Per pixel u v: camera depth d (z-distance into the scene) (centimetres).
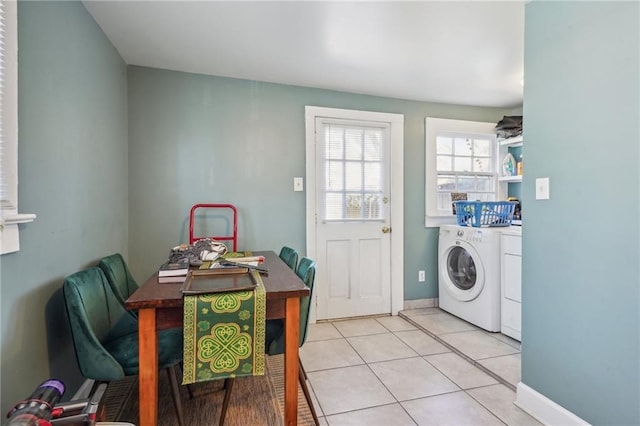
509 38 201
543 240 158
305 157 284
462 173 334
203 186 258
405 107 314
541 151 159
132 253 243
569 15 144
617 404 127
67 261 151
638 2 120
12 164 108
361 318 304
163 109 248
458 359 220
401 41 205
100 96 190
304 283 150
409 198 318
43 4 131
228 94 263
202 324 117
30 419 81
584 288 139
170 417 160
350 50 218
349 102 296
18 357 116
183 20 182
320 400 174
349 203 301
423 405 170
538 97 160
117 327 159
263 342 123
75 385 159
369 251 307
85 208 170
